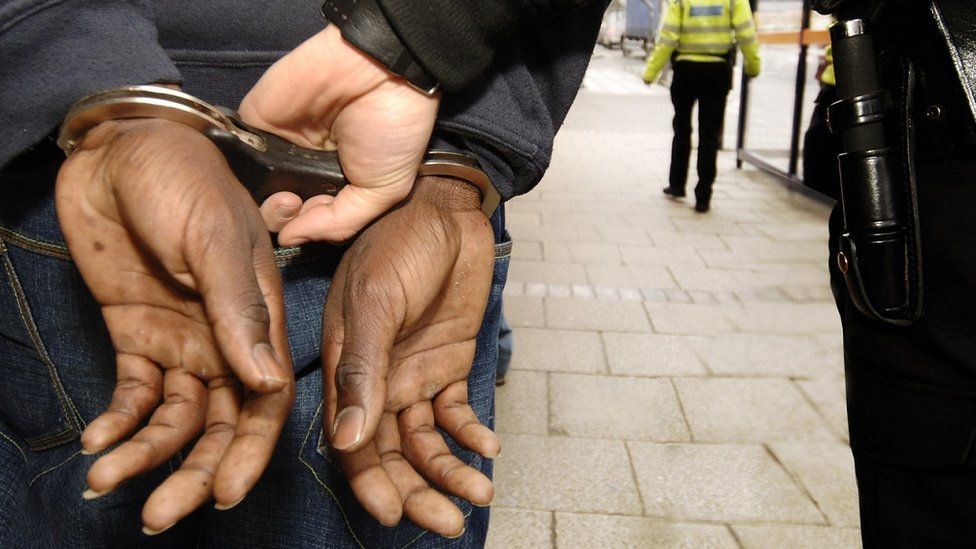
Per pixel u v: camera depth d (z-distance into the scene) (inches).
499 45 25.6
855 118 33.4
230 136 23.3
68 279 28.9
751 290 146.3
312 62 23.8
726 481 85.2
